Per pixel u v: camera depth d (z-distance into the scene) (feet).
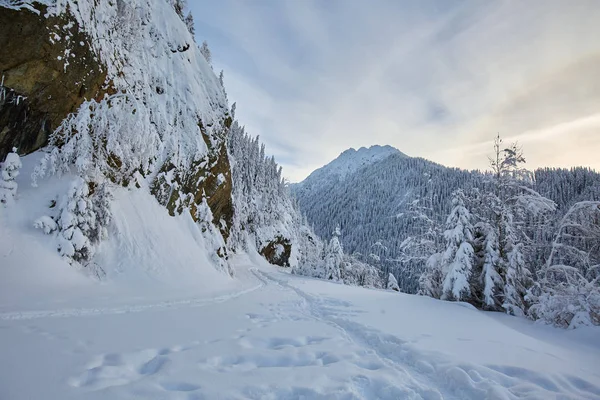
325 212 642.63
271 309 35.65
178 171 61.77
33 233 33.55
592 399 14.19
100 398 11.86
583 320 32.76
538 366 17.93
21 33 35.83
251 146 187.93
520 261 50.21
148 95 61.36
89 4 45.98
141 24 66.59
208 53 139.03
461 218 54.70
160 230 51.03
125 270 40.37
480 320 32.96
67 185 38.17
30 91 37.45
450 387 15.58
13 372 13.41
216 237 67.05
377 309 36.60
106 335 20.04
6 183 33.83
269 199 189.67
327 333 24.50
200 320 26.94
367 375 15.56
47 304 26.35
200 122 74.59
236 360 17.49
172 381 13.87
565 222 48.32
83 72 43.04
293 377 14.97
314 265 118.73
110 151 45.85
